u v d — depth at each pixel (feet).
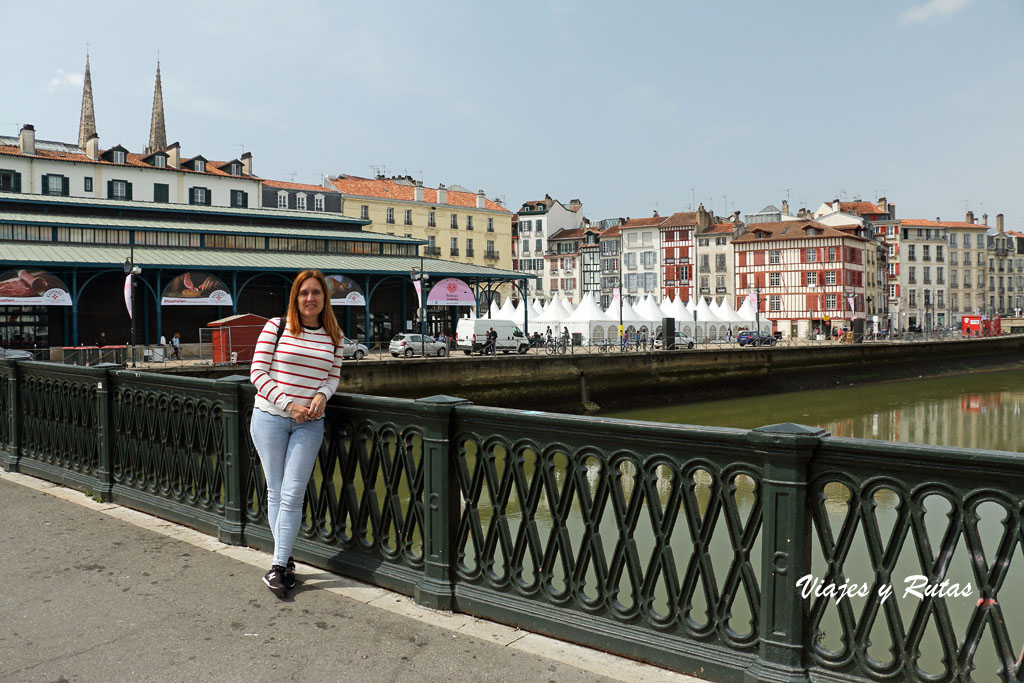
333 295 131.03
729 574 10.00
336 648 11.24
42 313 124.36
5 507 19.54
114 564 15.02
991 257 351.25
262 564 15.03
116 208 145.28
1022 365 225.56
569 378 116.88
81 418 21.63
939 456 8.27
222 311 140.97
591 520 11.21
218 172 212.64
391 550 13.82
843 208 319.47
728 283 268.41
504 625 12.07
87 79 277.85
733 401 131.75
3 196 132.77
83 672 10.54
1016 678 7.87
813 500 9.36
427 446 12.84
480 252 269.64
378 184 254.47
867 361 173.17
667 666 10.39
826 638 22.03
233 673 10.47
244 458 16.39
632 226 290.56
